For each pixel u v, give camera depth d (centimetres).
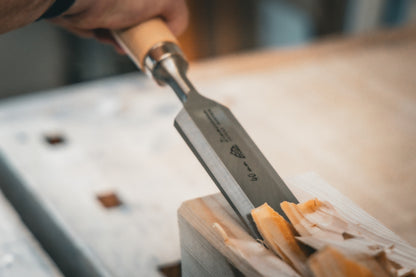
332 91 125
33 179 95
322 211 54
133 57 76
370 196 89
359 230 53
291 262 49
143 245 79
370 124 112
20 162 100
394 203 87
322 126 111
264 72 134
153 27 74
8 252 74
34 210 93
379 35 149
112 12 73
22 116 116
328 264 44
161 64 72
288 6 217
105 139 108
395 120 113
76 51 186
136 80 131
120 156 102
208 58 209
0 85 184
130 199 90
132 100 122
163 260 77
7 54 183
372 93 124
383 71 134
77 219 85
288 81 130
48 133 110
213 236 54
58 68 189
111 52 186
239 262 50
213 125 61
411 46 148
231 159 57
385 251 49
